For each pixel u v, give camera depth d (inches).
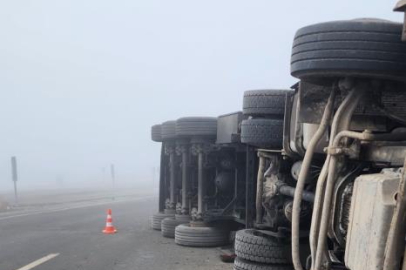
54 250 397.1
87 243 436.5
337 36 138.9
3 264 338.0
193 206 455.2
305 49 144.7
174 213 513.7
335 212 140.0
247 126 256.7
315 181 204.8
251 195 317.4
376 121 157.6
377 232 106.4
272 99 253.9
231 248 385.1
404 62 136.9
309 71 145.3
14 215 768.9
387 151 132.7
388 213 105.0
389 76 138.8
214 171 426.6
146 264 328.5
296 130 193.3
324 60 140.5
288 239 244.8
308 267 183.6
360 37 136.8
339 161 142.5
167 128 483.5
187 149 456.1
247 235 259.1
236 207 383.9
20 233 520.1
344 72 139.9
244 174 384.5
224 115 377.7
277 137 247.4
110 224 521.0
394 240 101.0
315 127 178.2
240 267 255.8
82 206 999.0
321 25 141.9
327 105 154.2
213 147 407.2
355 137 136.1
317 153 183.9
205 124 405.7
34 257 364.5
